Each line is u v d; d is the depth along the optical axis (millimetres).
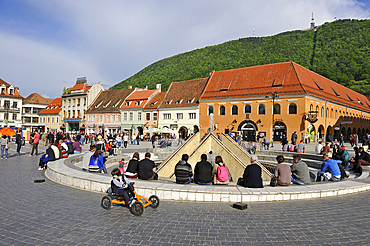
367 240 5121
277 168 9188
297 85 41375
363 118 65062
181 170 9406
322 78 54906
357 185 9195
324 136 45312
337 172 10422
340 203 7703
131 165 9820
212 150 14977
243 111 45375
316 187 8789
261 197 7844
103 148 18703
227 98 46719
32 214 6586
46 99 95125
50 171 11938
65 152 16766
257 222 6066
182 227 5730
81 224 5895
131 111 59812
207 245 4832
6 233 5336
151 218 6336
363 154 14047
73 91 71812
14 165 15750
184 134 52812
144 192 8219
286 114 41344
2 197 8219
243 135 45312
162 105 55094
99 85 70375
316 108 43000
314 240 5098
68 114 72938
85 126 67688
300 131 39969
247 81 47500
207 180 9305
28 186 9898
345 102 54125
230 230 5566
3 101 69938
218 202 7773
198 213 6723
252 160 8812
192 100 51875
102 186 9055
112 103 64812
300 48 142000
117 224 5910
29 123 82812
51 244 4836
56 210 6945
